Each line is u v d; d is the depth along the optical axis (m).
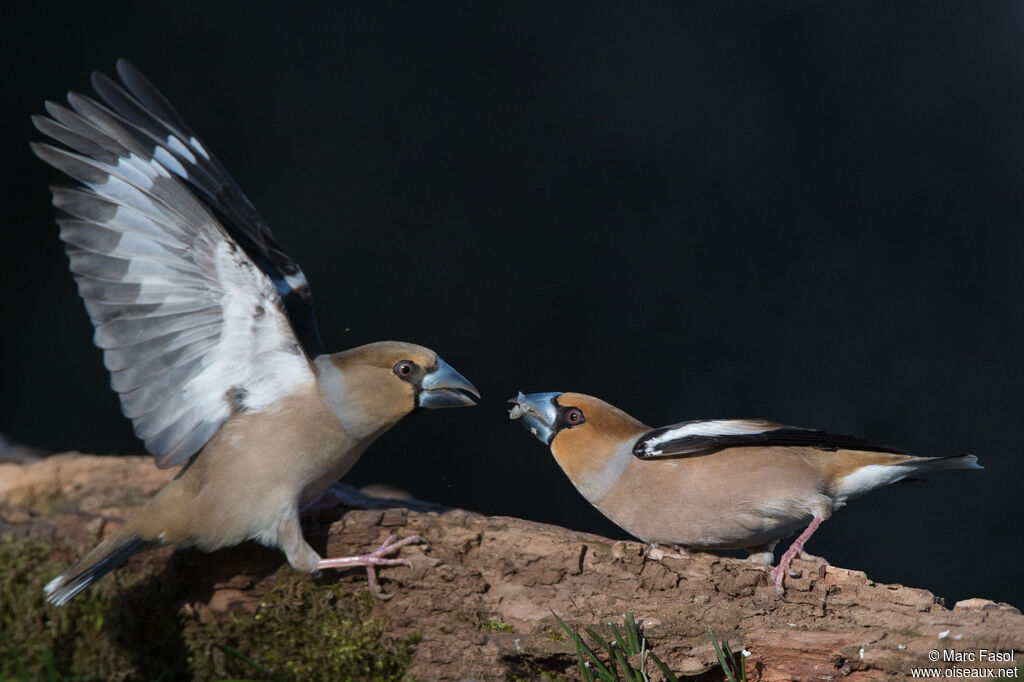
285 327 6.02
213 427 6.00
